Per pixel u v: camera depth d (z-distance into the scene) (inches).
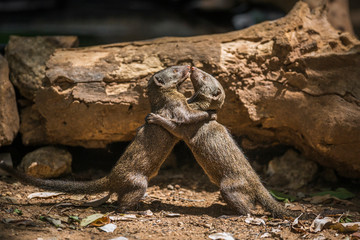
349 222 265.9
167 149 280.5
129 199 274.1
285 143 382.6
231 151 276.4
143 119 350.0
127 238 228.4
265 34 358.9
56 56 357.4
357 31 879.1
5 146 383.6
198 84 282.8
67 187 277.9
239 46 352.8
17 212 257.1
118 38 825.5
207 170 282.0
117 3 1327.5
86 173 387.9
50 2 1245.7
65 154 372.8
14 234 221.8
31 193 312.0
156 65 348.5
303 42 352.8
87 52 361.1
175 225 256.7
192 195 335.0
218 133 277.9
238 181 273.6
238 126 366.0
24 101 379.6
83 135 362.3
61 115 350.9
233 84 343.6
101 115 349.1
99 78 344.2
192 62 345.7
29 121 374.3
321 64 342.0
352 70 340.5
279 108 341.1
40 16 1184.2
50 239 218.4
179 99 274.4
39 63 380.5
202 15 1141.1
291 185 366.0
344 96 333.7
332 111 328.2
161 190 345.4
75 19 1147.9
